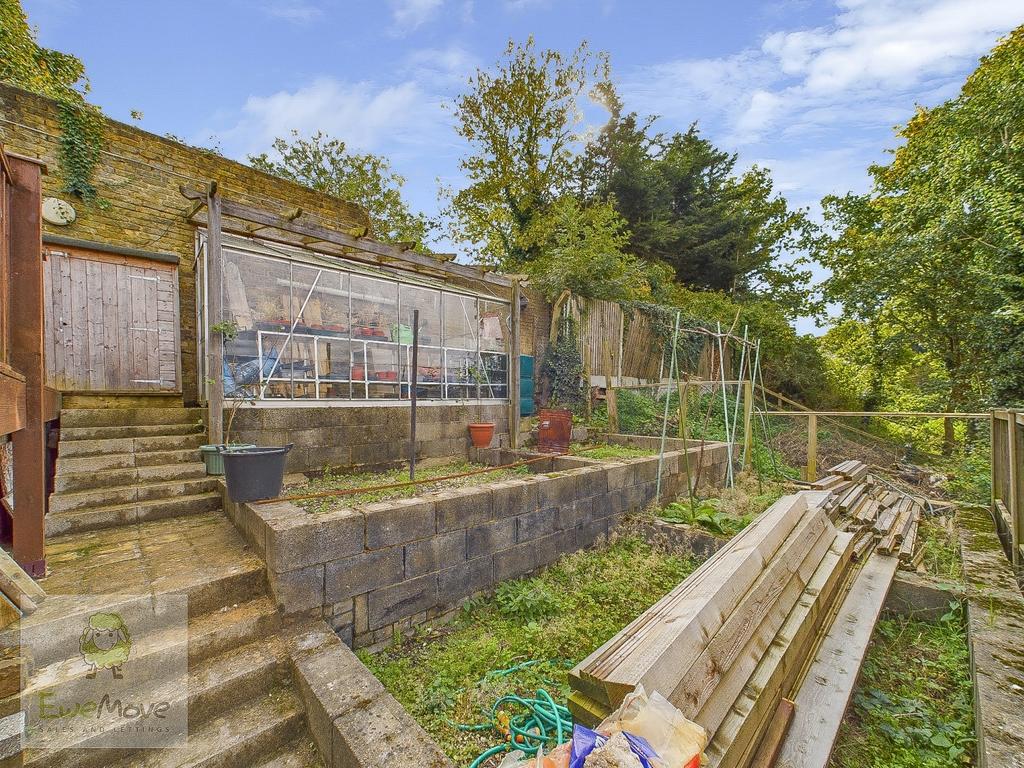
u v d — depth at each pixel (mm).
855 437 12172
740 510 5418
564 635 3068
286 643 2439
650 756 1183
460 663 2795
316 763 1970
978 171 8570
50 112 5133
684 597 2250
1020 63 7797
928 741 2305
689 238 16828
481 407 7078
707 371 12195
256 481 3154
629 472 5246
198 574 2570
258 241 4988
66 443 3801
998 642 2619
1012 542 4102
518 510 3936
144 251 5547
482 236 16078
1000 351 8352
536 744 2119
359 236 4945
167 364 5680
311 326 5258
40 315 2523
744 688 1994
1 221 2264
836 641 2900
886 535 4848
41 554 2492
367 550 2938
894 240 11242
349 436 5352
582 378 8703
